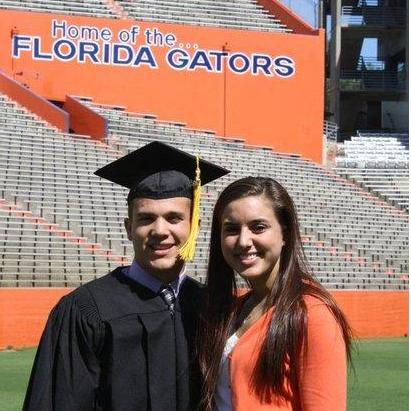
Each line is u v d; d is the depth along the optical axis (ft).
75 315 12.57
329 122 107.96
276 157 85.35
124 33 83.97
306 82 88.22
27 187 63.82
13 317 47.14
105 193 66.28
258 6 97.30
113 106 82.99
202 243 61.11
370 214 81.05
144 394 12.38
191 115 85.20
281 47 87.92
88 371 12.39
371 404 31.71
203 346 12.35
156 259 12.95
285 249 12.07
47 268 54.65
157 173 13.39
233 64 86.63
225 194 12.16
